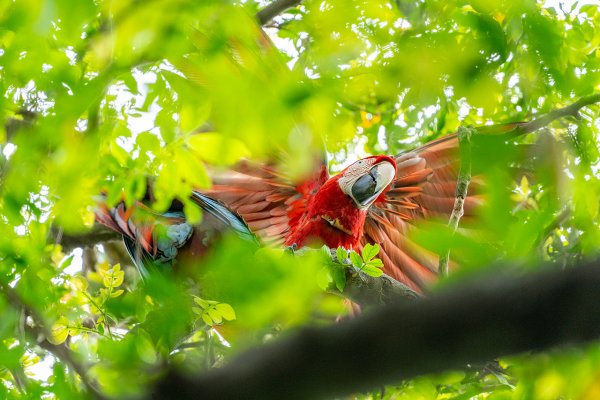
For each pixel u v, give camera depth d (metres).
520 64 6.18
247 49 4.62
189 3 4.40
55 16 3.92
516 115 8.73
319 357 3.10
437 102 5.87
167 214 9.58
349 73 5.50
